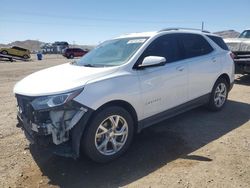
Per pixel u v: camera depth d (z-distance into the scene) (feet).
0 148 15.98
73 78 13.39
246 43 32.24
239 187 11.65
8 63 93.09
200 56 19.36
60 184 12.41
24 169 13.70
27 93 13.02
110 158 13.96
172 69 16.81
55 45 239.71
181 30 18.88
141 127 15.49
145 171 13.21
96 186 12.16
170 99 16.89
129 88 14.35
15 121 20.74
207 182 12.05
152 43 16.39
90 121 13.08
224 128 18.28
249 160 13.84
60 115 12.48
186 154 14.71
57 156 14.84
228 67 21.63
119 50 16.55
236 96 26.86
